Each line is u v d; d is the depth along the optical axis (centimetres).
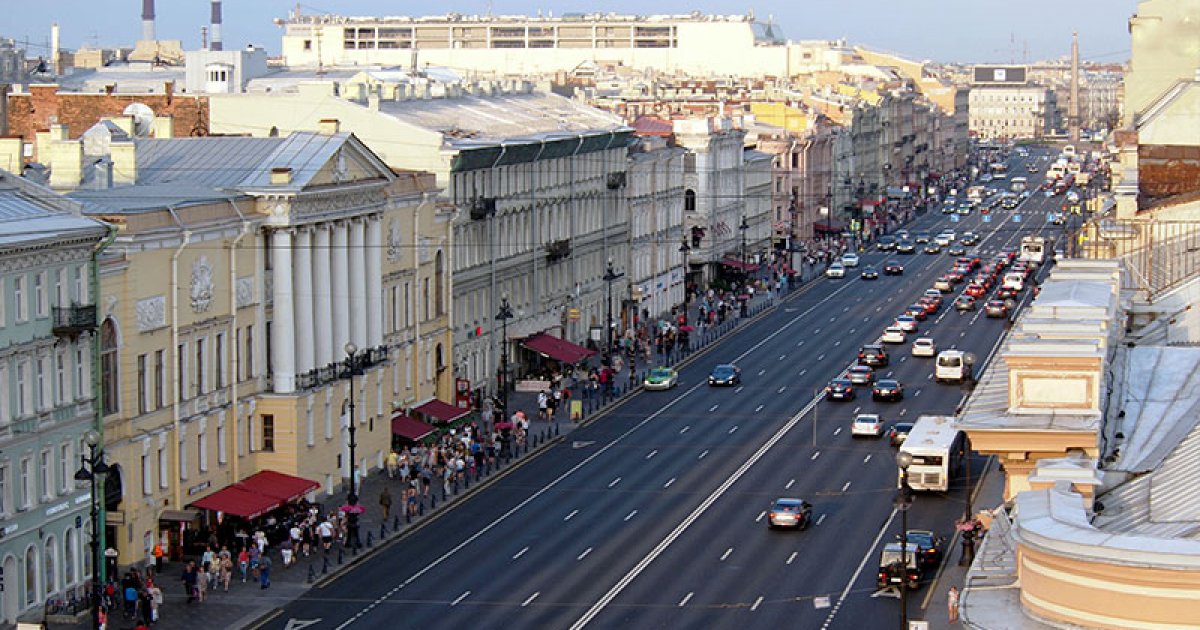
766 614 8631
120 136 11962
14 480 8519
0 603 8362
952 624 8362
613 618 8575
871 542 10181
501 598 9000
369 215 12500
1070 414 5697
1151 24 14562
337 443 11800
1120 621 3966
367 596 9088
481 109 17075
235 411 10775
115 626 8494
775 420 14288
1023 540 4172
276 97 15250
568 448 13212
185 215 10231
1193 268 7688
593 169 18538
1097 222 9850
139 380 9712
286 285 11231
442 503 11288
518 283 16288
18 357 8569
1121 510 4759
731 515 10925
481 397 15162
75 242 8981
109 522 9444
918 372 16775
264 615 8725
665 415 14575
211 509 10075
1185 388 5938
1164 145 10444
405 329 13275
